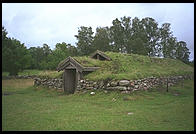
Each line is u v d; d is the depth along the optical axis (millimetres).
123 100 15914
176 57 51344
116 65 22688
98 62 22906
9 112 12445
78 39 48656
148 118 10883
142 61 27516
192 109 12617
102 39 47781
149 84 20250
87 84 19516
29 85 28688
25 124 9867
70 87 22406
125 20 52219
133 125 9703
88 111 12711
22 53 36656
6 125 9711
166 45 52625
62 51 45250
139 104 14734
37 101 16516
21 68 37812
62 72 23281
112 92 17562
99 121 10375
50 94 20750
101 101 15992
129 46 47594
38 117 11188
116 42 50969
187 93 20031
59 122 10211
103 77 18859
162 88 21094
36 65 47250
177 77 25922
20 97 18719
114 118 10938
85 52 47594
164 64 30188
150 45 52781
